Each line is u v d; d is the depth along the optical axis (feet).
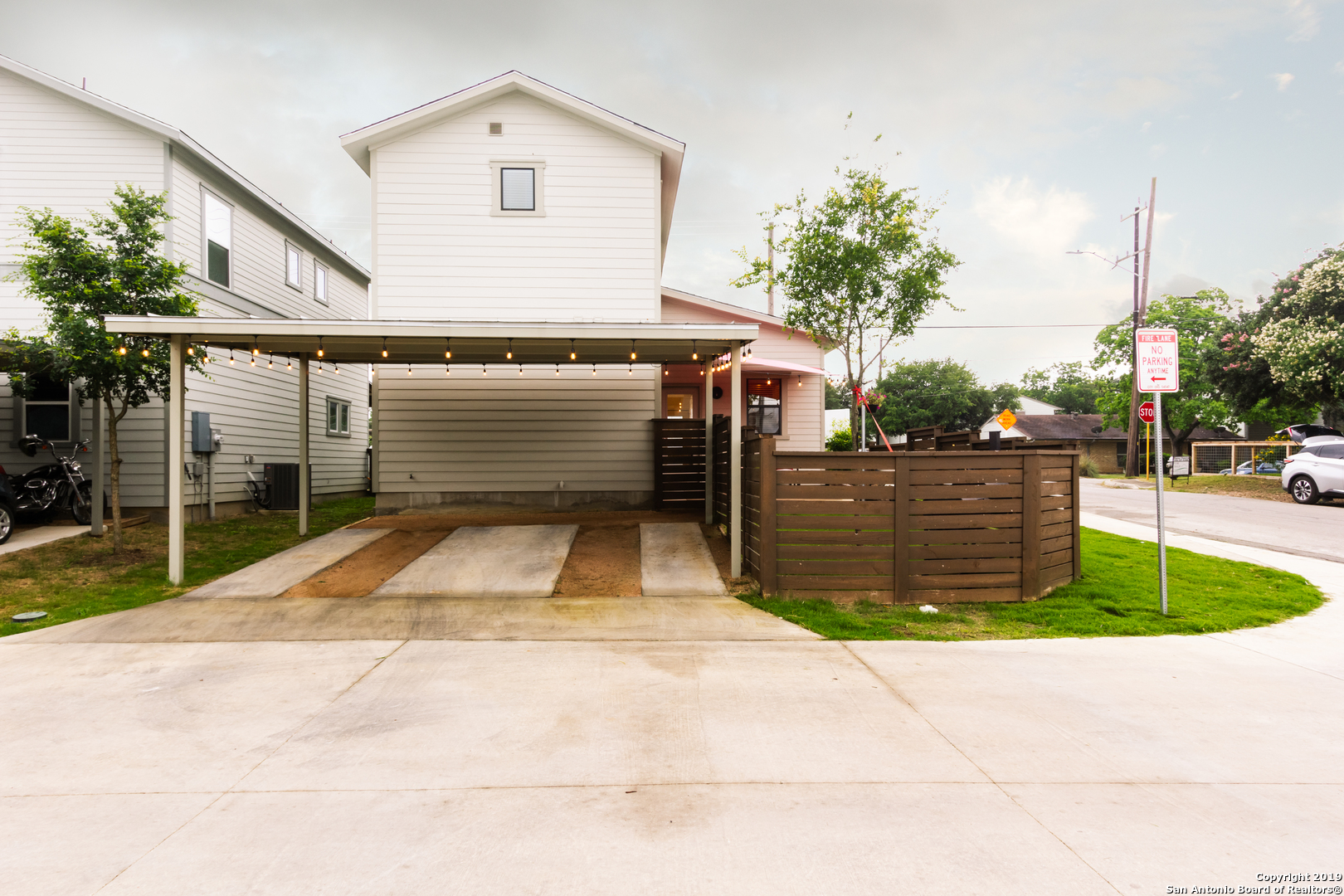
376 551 29.58
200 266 41.01
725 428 32.96
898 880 8.01
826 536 23.02
